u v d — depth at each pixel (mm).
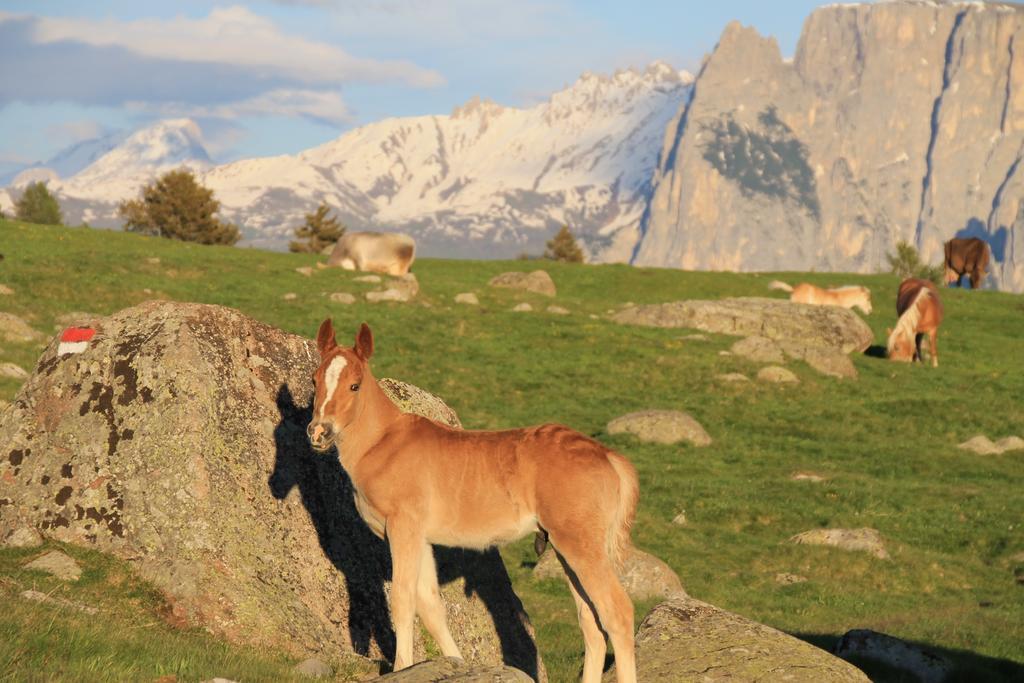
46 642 8133
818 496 31109
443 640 9633
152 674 8078
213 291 48250
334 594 11234
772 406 41812
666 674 10812
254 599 10750
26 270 45438
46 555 10891
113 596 10570
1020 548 27484
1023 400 44000
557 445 9227
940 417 41125
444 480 9273
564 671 14594
